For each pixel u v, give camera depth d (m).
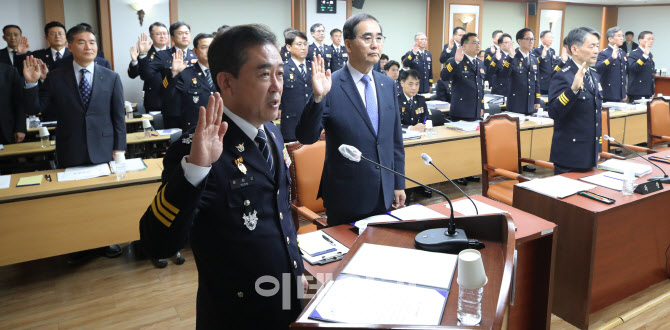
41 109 3.69
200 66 4.39
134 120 5.00
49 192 2.76
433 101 6.47
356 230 2.03
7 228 2.70
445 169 4.38
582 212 2.37
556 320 2.59
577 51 3.05
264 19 8.80
